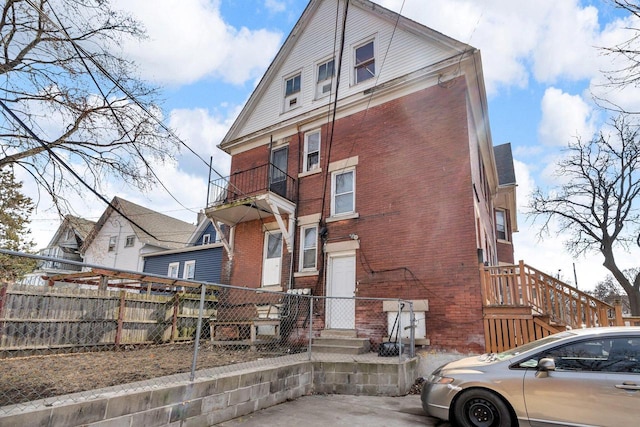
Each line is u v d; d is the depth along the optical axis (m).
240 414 5.25
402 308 8.56
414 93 10.62
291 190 12.21
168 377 4.99
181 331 11.90
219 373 5.29
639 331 4.38
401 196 10.00
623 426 3.97
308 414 5.43
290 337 10.44
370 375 6.89
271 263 12.16
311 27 13.77
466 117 9.59
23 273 13.12
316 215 11.43
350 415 5.45
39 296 8.67
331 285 10.67
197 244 23.14
